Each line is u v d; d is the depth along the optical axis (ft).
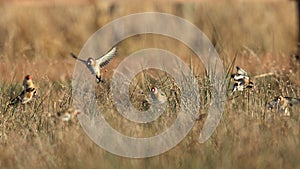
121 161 73.00
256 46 155.74
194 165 71.56
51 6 209.36
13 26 196.34
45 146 78.89
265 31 197.77
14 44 186.50
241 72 102.06
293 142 75.72
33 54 175.32
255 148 74.79
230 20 206.49
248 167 71.87
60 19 203.51
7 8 202.28
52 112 95.50
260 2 214.07
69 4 213.87
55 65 150.10
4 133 88.43
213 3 215.10
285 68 126.62
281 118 86.28
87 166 73.20
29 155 76.64
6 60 151.74
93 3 214.28
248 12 210.18
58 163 74.59
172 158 73.51
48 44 186.91
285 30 203.82
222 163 71.87
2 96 106.63
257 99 96.73
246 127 81.10
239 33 199.00
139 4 211.61
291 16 208.33
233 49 175.73
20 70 145.07
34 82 110.22
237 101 96.37
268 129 81.00
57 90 109.09
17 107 98.43
